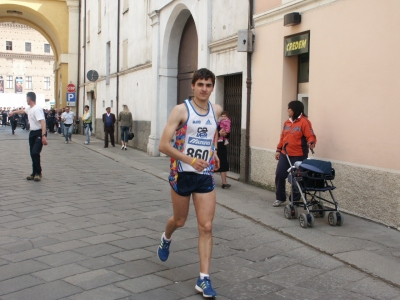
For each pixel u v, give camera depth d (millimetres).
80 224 6500
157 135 15836
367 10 6680
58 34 32188
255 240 5887
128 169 12672
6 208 7410
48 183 9875
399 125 6156
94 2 26828
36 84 68938
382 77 6426
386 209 6391
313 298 4145
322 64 7652
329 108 7492
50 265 4836
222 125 9250
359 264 4914
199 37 12336
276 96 9008
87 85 28938
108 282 4402
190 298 4102
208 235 4207
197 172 4164
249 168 10008
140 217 7000
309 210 6355
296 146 7168
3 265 4832
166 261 5039
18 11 33656
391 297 4188
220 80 11648
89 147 19391
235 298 4125
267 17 9234
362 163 6816
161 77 15719
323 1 7594
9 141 22344
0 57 66625
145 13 17500
